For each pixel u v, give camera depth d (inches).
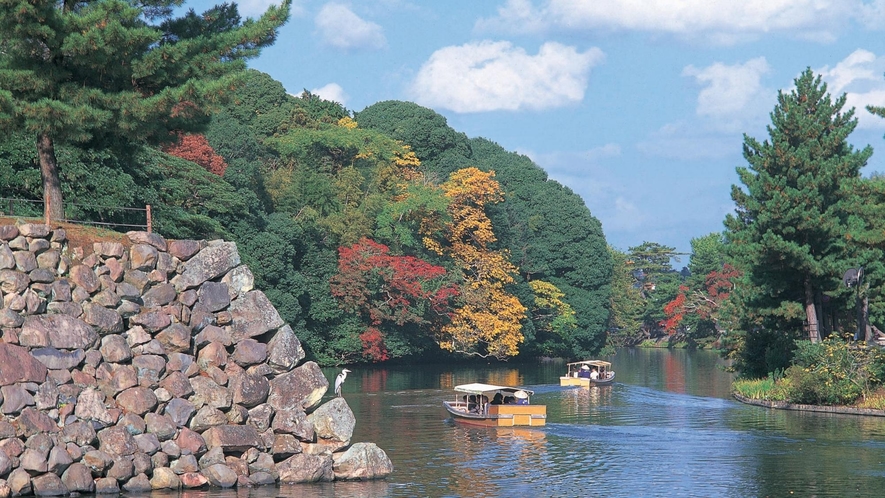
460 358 4232.3
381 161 4343.0
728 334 3189.0
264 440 1264.8
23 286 1159.6
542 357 4717.0
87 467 1124.5
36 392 1118.4
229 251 1321.4
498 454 1662.2
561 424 2075.5
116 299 1219.9
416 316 3745.1
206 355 1259.2
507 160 5393.7
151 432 1185.4
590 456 1646.2
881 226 2249.0
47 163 1337.4
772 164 2647.6
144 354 1220.5
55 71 1277.1
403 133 4938.5
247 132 3809.1
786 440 1824.6
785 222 2546.8
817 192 2559.1
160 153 2630.4
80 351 1168.2
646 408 2405.3
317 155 4232.3
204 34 1424.7
